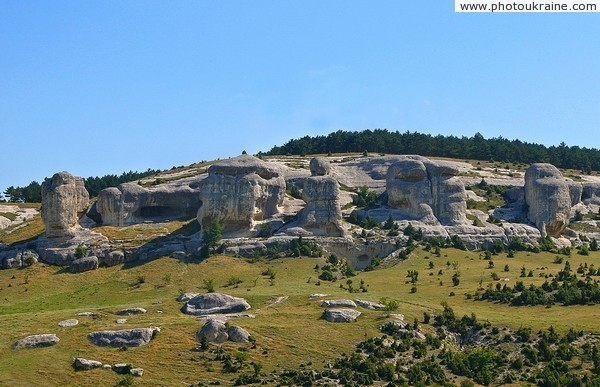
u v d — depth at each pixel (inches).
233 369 4399.6
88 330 4790.8
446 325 4953.3
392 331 4822.8
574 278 5807.1
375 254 6845.5
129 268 6550.2
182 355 4534.9
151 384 4259.4
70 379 4286.4
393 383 4222.4
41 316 5157.5
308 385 4244.6
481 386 4276.6
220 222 6953.7
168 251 6747.1
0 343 4660.4
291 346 4640.8
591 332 4729.3
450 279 6053.2
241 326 4817.9
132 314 5157.5
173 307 5305.1
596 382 4109.3
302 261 6545.3
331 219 6939.0
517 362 4463.6
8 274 6525.6
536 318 5024.6
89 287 6269.7
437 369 4389.8
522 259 6688.0
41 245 6830.7
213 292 5802.2
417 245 6860.2
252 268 6451.8
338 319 4953.3
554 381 4192.9
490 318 5012.3
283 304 5324.8
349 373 4355.3
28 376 4301.2
